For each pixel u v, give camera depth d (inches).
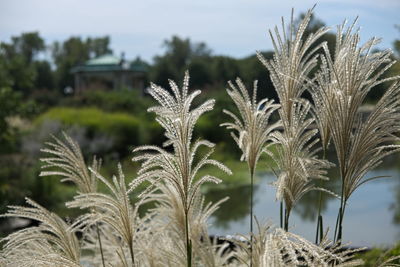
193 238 103.5
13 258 90.8
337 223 86.9
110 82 1560.0
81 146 576.4
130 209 88.9
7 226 295.3
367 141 82.5
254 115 89.4
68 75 1690.5
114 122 649.6
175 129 77.5
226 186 492.1
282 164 91.8
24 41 1884.8
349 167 84.8
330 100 83.6
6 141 439.8
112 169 542.0
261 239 83.6
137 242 108.8
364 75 81.2
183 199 78.8
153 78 1379.2
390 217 323.0
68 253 95.3
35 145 503.8
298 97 90.0
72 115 679.7
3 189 379.6
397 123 82.0
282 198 90.6
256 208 379.6
